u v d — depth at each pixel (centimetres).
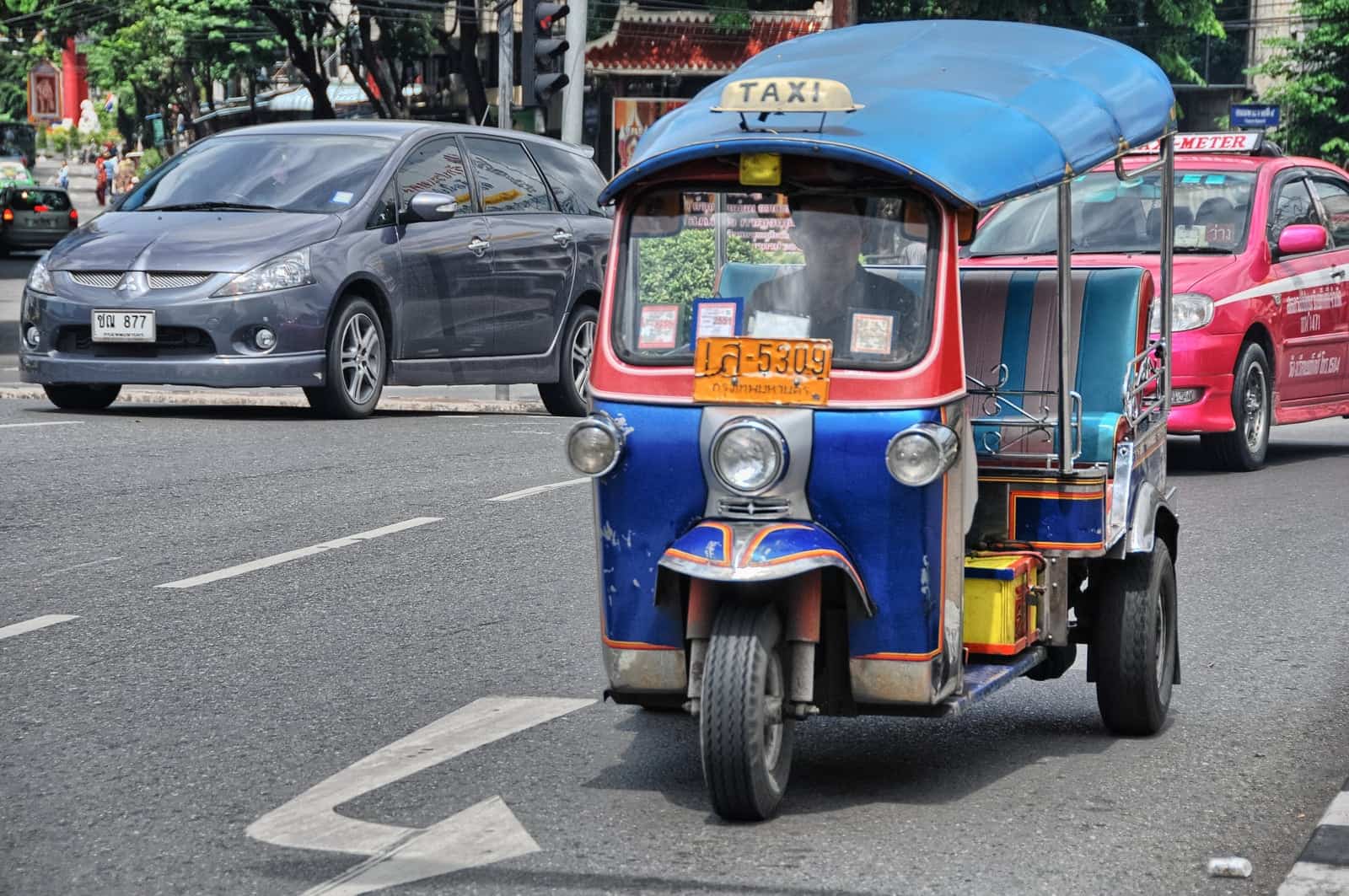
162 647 805
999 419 694
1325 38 5425
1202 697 767
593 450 587
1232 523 1215
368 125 1714
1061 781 637
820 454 574
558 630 847
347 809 589
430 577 954
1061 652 748
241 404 1750
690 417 584
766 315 592
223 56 5238
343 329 1562
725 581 551
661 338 598
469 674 768
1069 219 653
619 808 593
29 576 940
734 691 557
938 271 584
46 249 6088
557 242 1789
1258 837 571
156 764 638
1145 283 725
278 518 1103
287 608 882
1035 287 720
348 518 1108
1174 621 727
